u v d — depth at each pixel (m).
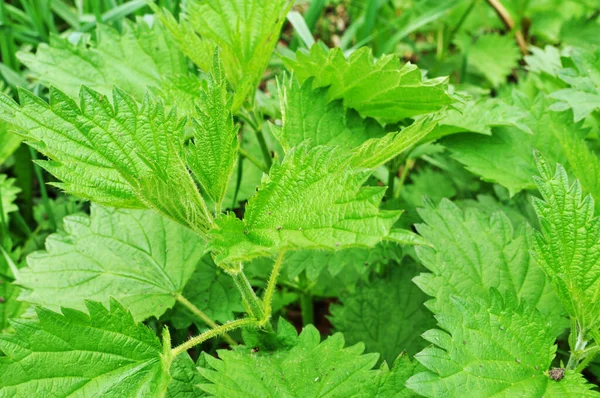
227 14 0.43
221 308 0.45
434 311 0.40
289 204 0.34
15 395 0.35
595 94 0.45
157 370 0.37
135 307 0.43
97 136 0.35
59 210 0.56
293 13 0.56
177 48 0.50
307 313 0.52
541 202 0.37
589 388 0.37
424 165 0.62
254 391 0.38
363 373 0.39
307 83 0.44
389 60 0.41
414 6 0.66
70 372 0.36
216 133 0.35
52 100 0.35
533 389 0.36
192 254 0.44
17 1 0.68
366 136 0.44
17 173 0.57
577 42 0.66
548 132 0.47
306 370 0.39
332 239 0.33
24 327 0.36
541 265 0.37
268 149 0.49
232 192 0.52
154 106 0.35
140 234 0.45
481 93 0.61
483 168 0.46
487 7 0.73
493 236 0.42
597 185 0.43
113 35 0.49
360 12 0.72
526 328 0.37
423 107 0.43
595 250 0.36
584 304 0.36
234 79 0.45
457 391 0.35
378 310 0.48
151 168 0.35
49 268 0.44
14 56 0.59
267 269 0.51
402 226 0.46
